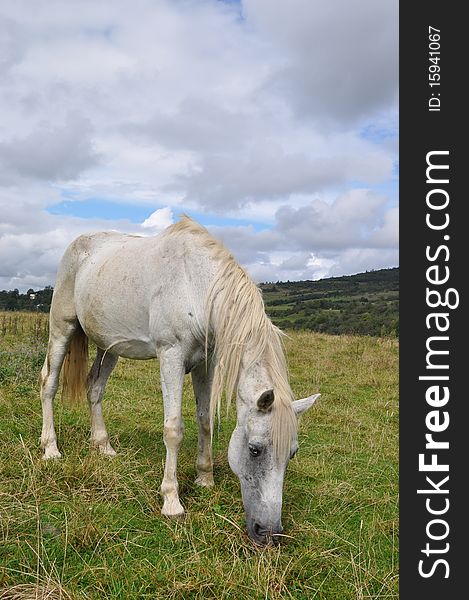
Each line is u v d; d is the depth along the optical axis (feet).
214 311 10.91
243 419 9.98
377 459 15.70
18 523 9.77
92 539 9.54
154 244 12.63
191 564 8.88
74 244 15.15
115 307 12.87
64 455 13.78
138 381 24.14
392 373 30.99
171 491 11.16
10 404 17.31
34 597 7.61
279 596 8.25
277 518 9.31
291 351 37.42
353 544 10.20
